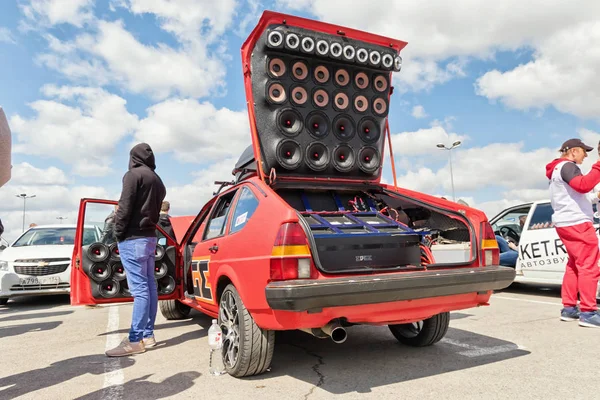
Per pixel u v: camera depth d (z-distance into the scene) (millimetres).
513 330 4938
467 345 4371
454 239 4293
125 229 4578
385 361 3920
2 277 8453
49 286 8508
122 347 4426
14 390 3414
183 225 6488
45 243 9797
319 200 4664
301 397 3098
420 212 4613
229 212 4242
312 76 4500
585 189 4777
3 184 2678
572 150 5219
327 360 4012
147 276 4727
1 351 4762
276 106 4367
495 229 9062
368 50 4578
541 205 7672
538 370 3492
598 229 6137
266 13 4137
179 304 6441
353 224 3861
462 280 3412
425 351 4211
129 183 4547
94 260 5234
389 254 3709
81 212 5375
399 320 3457
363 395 3100
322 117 4555
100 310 7781
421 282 3236
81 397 3217
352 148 4695
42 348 4859
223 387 3357
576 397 2924
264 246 3227
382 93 4840
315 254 3139
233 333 3684
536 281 7543
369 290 3062
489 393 3045
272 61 4336
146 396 3201
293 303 2893
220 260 3975
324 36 4426
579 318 5156
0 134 2477
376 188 4816
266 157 4367
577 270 5121
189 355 4359
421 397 3020
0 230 3137
